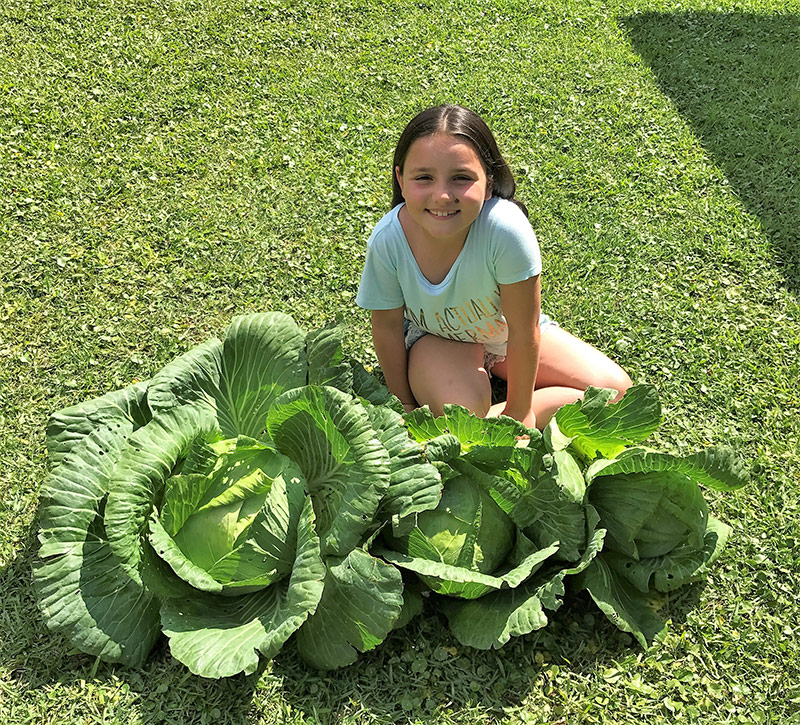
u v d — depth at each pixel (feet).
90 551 9.59
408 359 12.48
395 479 9.55
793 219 17.83
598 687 9.72
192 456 9.67
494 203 10.69
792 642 10.21
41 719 9.16
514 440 10.12
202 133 19.63
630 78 23.25
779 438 12.96
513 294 10.73
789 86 23.12
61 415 10.41
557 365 12.61
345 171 18.74
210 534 9.48
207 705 9.36
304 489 9.64
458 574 9.18
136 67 21.81
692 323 15.17
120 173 18.08
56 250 15.89
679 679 9.84
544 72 23.30
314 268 16.01
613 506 10.51
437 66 23.27
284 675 9.71
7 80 20.58
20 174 17.65
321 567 8.95
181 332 14.56
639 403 10.55
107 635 9.36
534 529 10.09
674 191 18.76
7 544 10.91
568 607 10.61
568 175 19.08
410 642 10.09
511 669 9.88
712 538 10.52
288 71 22.38
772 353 14.49
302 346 11.16
